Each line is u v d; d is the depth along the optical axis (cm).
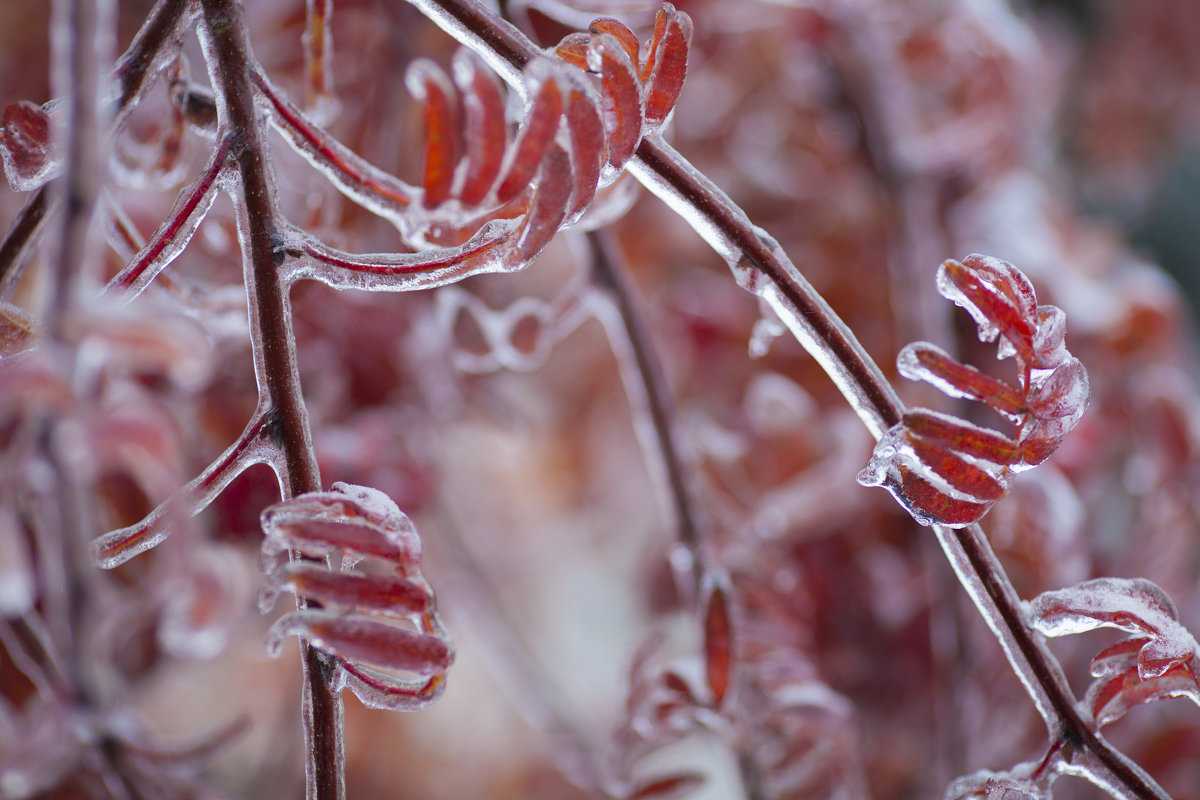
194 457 47
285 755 64
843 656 60
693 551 44
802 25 64
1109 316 70
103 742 41
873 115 65
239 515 47
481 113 34
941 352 35
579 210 34
